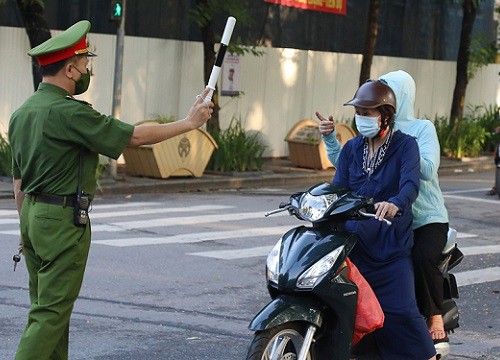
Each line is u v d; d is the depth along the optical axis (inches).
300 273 238.5
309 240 244.2
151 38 924.0
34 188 234.1
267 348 233.3
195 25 967.0
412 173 256.5
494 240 586.2
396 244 260.8
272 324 231.1
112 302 382.6
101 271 437.4
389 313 259.9
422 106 1290.6
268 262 247.4
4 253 467.2
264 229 583.2
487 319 386.0
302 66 1099.3
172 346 324.2
